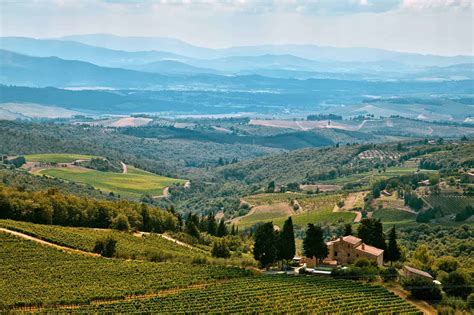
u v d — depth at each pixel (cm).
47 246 18488
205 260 19438
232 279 17000
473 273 17025
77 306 13975
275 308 14012
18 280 15338
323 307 14200
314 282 16662
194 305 14050
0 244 17812
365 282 16988
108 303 14162
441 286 16250
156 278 16425
